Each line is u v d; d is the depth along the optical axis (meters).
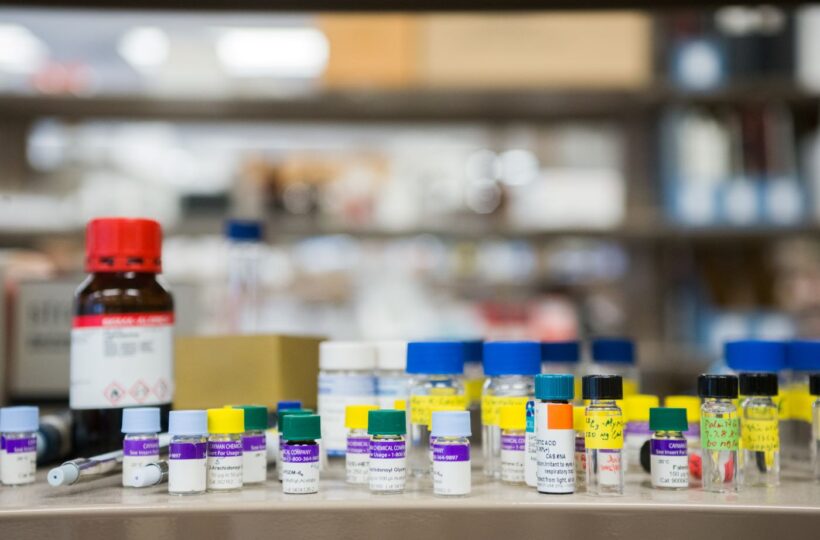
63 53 3.48
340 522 0.68
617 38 2.85
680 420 0.80
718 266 2.95
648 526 0.68
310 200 3.05
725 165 2.80
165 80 2.84
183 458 0.76
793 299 2.84
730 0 1.06
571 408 0.77
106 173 2.84
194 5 1.09
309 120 3.10
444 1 1.05
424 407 0.87
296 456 0.77
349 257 3.10
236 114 3.01
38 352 1.27
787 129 2.86
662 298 3.05
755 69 2.85
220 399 1.00
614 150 3.15
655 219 2.86
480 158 3.22
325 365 0.92
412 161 3.12
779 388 0.96
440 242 3.13
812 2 1.06
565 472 0.76
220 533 0.68
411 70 2.85
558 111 3.05
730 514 0.68
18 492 0.78
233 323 1.41
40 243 2.91
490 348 0.88
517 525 0.68
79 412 0.89
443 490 0.74
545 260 3.15
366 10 1.08
